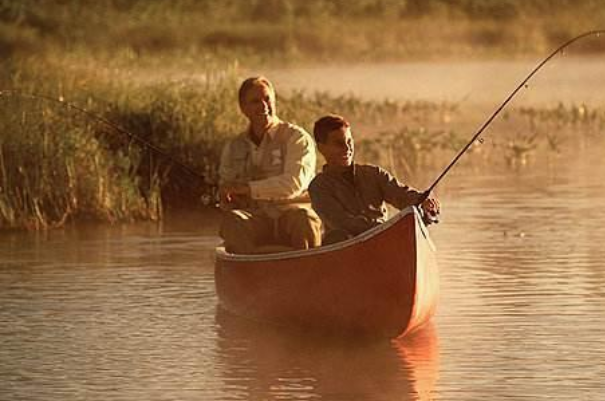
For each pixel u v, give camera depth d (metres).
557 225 37.25
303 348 25.89
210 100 44.34
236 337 26.61
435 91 72.38
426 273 25.80
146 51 89.31
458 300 28.80
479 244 34.78
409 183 45.22
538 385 23.02
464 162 49.47
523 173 47.00
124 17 105.12
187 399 22.69
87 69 49.06
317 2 116.62
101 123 41.78
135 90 45.44
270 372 24.16
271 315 27.34
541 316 27.38
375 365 24.50
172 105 43.00
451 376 23.64
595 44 97.62
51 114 41.19
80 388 23.36
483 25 105.38
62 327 27.42
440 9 113.50
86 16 102.94
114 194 39.69
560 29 102.44
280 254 26.89
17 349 25.81
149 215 39.75
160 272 32.41
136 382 23.66
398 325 25.83
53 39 94.56
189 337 26.66
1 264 33.50
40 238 36.97
